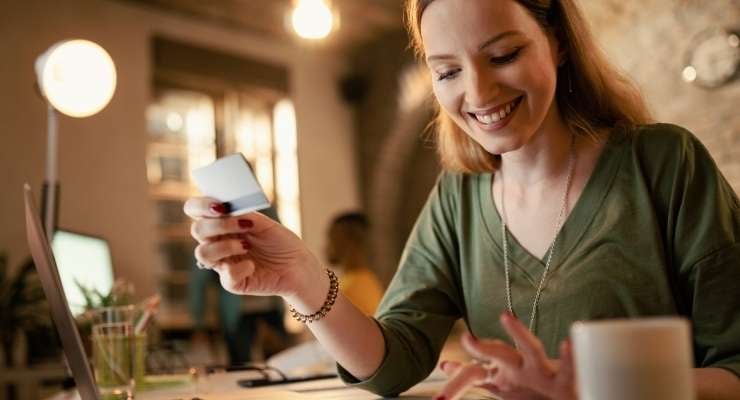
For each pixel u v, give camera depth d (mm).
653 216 1015
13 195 4371
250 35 5902
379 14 5934
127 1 5121
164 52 5266
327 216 6277
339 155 6457
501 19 944
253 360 4848
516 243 1121
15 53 4492
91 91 2182
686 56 3877
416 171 6395
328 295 1047
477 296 1160
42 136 4555
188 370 1888
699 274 952
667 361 479
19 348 3977
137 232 4926
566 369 662
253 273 996
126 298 1726
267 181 6004
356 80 6504
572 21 1088
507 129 992
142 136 5051
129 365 1405
